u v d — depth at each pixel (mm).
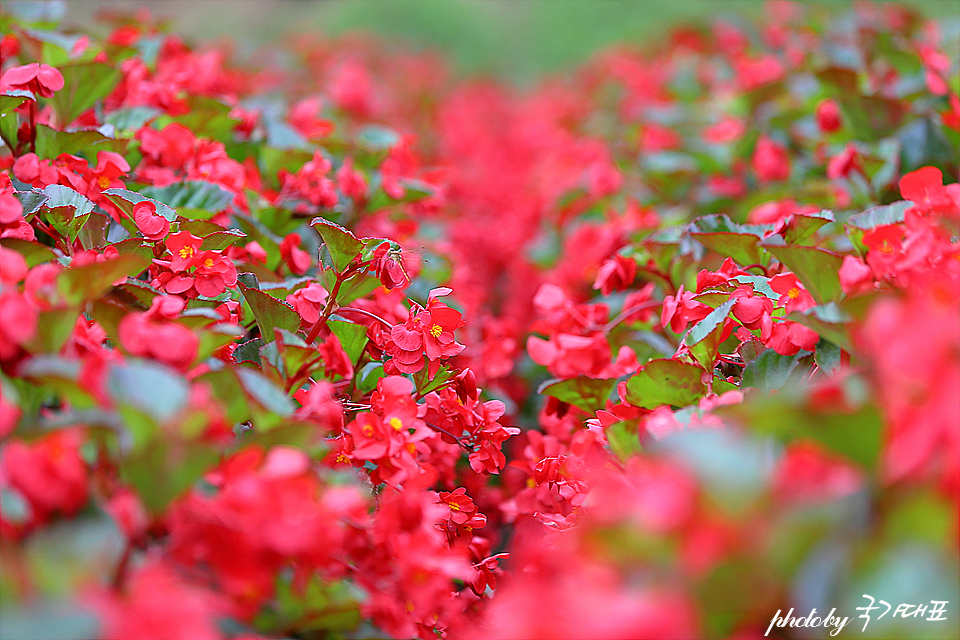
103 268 1063
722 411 1022
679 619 941
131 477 999
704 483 975
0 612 966
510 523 1343
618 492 1042
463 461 1306
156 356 1048
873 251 1142
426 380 1221
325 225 1176
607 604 966
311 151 1472
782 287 1187
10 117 1305
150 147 1364
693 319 1200
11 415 1005
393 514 1072
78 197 1217
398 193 1438
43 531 999
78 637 958
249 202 1407
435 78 4965
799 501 973
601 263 1517
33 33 1419
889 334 980
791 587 967
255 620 1035
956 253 1132
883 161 1479
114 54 1568
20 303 1032
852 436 985
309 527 996
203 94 1595
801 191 1559
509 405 1431
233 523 995
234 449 1049
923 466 964
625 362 1259
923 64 1646
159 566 994
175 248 1165
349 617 1043
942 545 963
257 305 1182
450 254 1735
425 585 1068
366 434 1133
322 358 1144
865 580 962
